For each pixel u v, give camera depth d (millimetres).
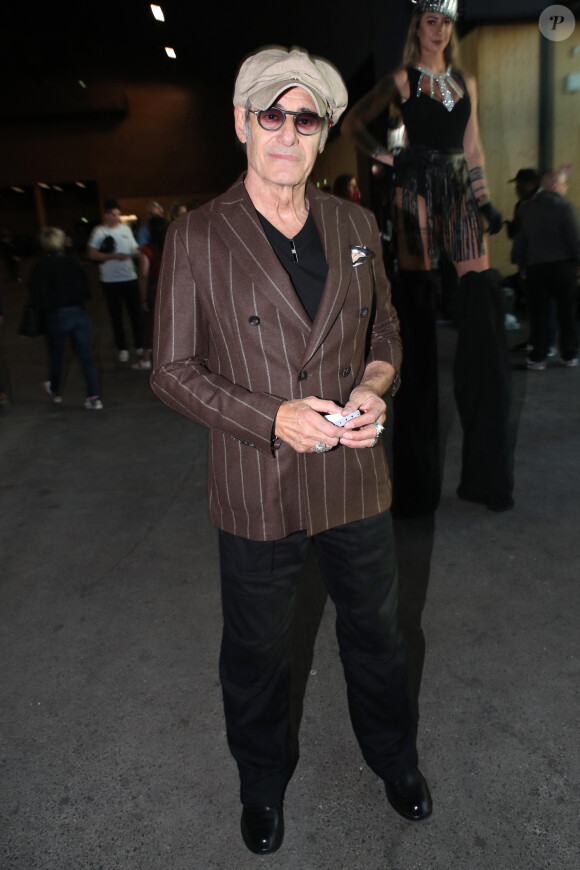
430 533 3014
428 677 2150
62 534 3281
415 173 2621
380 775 1688
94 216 25734
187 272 1282
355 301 1342
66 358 7691
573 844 1586
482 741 1895
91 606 2662
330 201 1399
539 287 5348
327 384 1329
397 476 3066
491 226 2805
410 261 2697
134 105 23859
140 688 2188
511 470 3131
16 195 25344
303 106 1202
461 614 2457
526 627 2369
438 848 1598
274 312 1261
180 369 1293
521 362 5828
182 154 24375
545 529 3004
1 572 2957
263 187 1277
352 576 1474
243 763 1608
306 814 1712
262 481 1345
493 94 5758
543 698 2039
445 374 5457
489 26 5598
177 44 20172
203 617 2551
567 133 6020
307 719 2020
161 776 1846
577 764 1805
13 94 23250
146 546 3115
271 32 11602
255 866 1582
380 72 5453
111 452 4406
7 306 13391
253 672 1506
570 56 5770
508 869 1535
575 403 4637
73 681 2238
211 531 3227
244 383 1314
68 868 1595
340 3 7410
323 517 1393
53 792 1808
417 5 2484
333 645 2342
